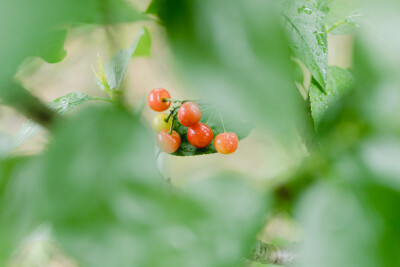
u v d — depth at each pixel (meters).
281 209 0.22
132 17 0.20
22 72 0.19
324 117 0.25
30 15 0.16
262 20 0.16
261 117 0.15
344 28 0.51
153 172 0.20
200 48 0.16
